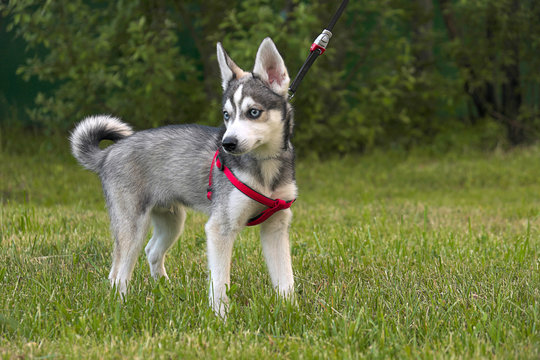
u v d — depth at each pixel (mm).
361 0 11555
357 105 12070
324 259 4590
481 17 12164
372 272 4227
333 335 3072
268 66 3531
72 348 2840
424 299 3637
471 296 3658
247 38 10297
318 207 7754
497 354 2766
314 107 11508
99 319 3174
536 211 7211
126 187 3992
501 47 12461
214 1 11125
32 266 4285
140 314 3332
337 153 12023
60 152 10969
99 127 4391
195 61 11289
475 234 5762
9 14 10852
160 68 10297
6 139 11422
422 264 4426
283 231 3668
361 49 12039
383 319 3123
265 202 3494
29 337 3039
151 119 10773
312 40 10727
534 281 3908
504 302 3490
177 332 3111
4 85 12203
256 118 3412
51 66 10750
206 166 3822
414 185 10016
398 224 6195
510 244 5188
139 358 2729
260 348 2879
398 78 11703
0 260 4383
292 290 3570
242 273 4270
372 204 7992
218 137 3715
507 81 12258
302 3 10367
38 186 8789
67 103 11109
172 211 4227
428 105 12688
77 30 11023
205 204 3889
